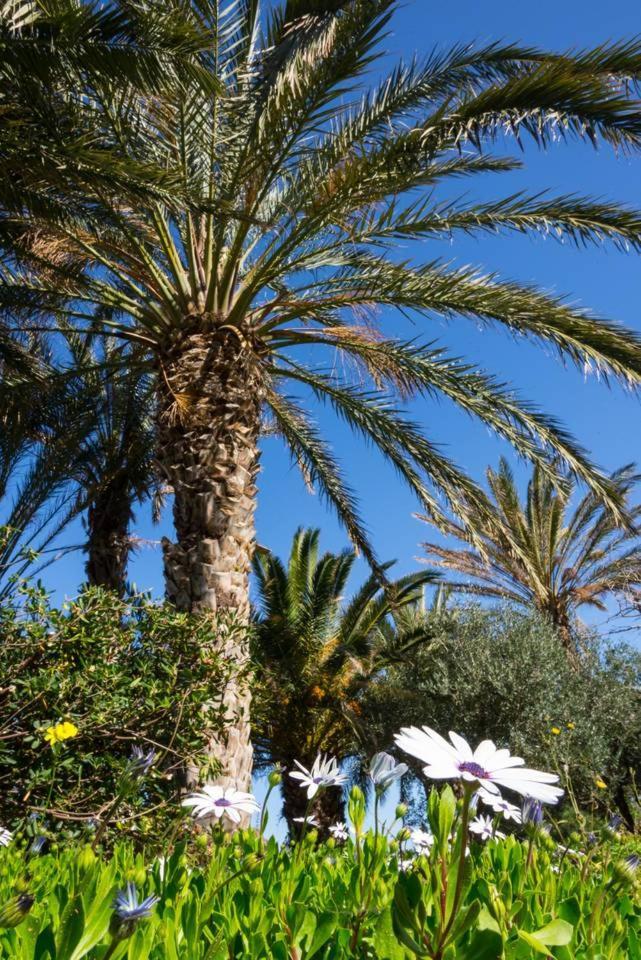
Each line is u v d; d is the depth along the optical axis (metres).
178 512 6.09
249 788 5.18
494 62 5.80
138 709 4.23
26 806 3.58
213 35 5.40
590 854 1.29
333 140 5.90
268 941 0.85
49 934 0.67
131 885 0.63
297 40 5.84
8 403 7.29
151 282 6.75
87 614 4.33
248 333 6.55
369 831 1.15
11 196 5.25
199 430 6.14
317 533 13.89
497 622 13.46
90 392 7.89
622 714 12.47
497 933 0.62
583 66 5.39
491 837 1.55
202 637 4.79
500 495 13.83
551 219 6.05
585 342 6.05
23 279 7.05
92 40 4.46
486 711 12.38
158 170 4.76
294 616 13.08
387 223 6.29
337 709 12.49
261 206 7.20
